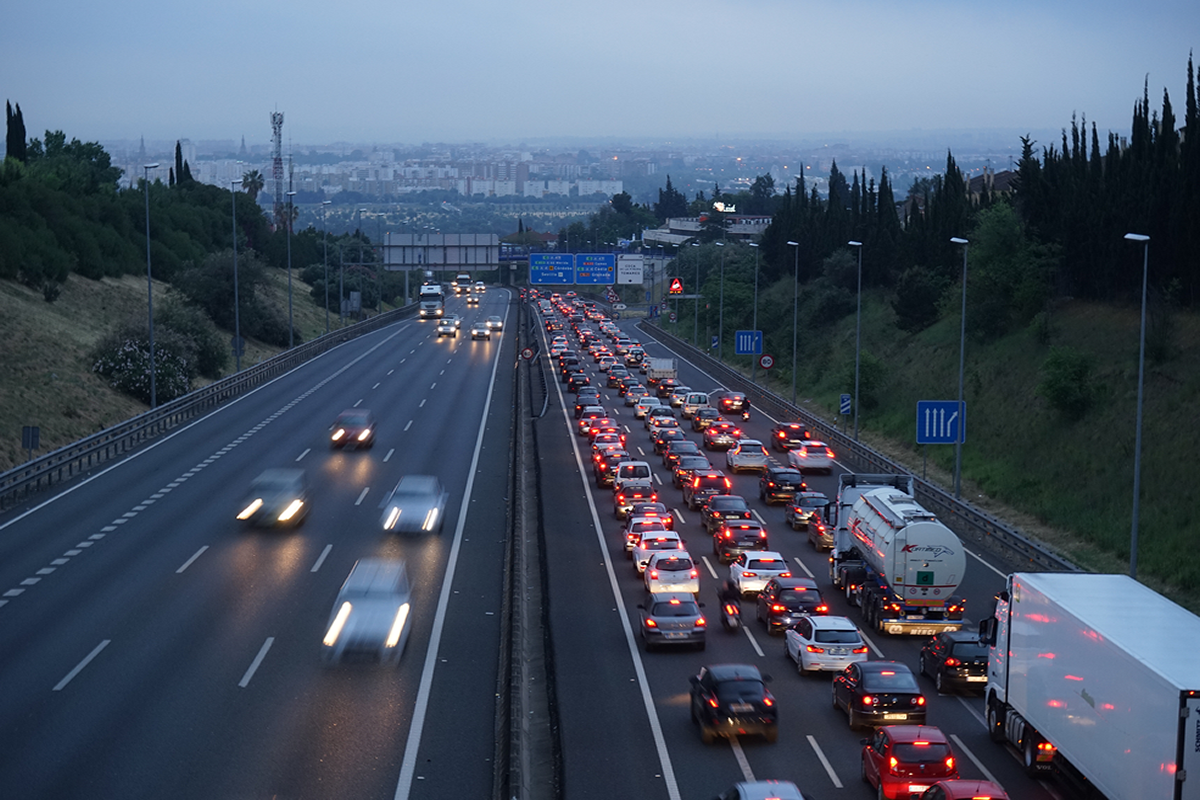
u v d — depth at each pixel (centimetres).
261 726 2394
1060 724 2162
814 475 6059
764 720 2448
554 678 2830
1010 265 7781
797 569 4228
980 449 6506
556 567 4084
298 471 4556
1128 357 6166
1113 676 1944
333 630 2902
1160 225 6644
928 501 5178
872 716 2528
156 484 4972
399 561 3866
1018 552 4225
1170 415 5403
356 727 2411
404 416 7181
